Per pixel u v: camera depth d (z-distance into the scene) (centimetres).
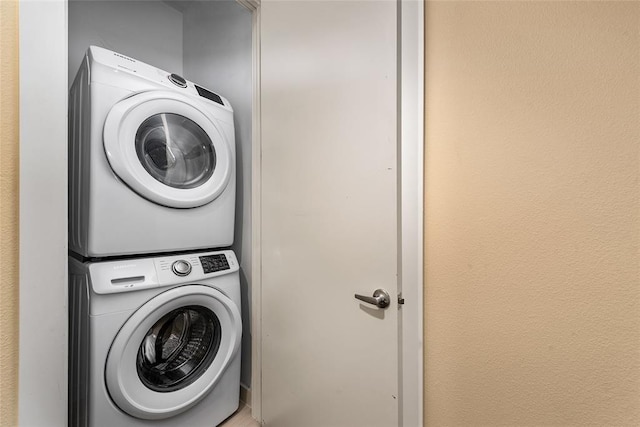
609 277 57
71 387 93
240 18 143
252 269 131
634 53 54
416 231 80
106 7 158
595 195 58
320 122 94
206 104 123
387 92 77
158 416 96
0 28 53
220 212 124
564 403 62
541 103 63
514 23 66
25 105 56
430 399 81
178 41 187
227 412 122
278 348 114
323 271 95
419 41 78
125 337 89
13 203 55
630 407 56
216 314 114
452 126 75
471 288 74
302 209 101
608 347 58
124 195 95
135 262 96
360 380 86
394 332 77
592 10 58
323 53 92
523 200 66
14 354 55
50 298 59
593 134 58
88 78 92
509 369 69
